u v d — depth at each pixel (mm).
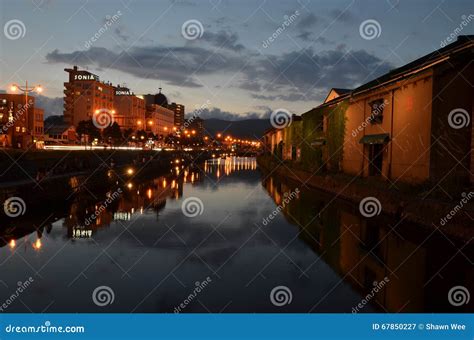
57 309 7914
